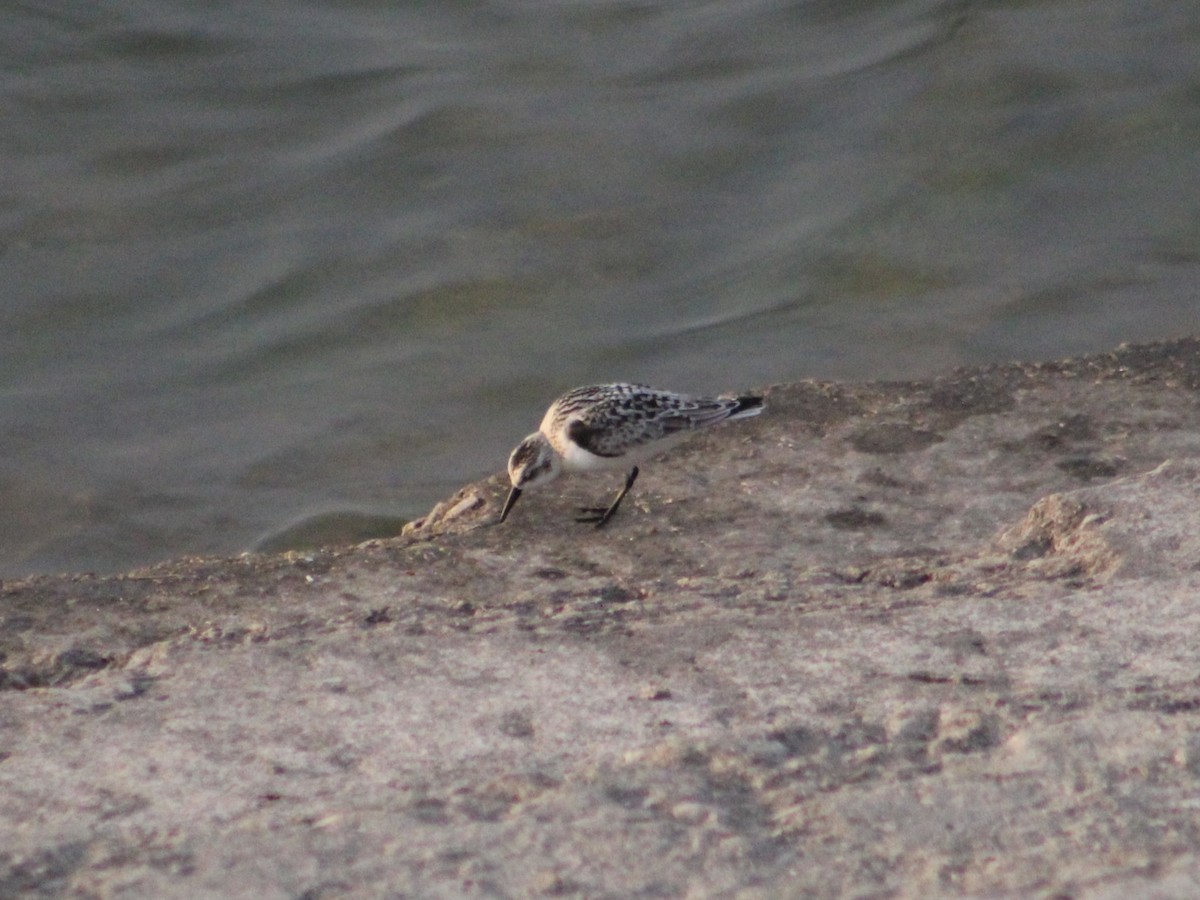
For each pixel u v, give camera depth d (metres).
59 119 21.91
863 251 19.22
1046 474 11.75
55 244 19.69
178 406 17.19
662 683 7.43
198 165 21.16
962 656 7.54
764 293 18.72
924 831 5.93
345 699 7.39
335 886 5.66
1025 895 5.39
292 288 19.06
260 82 22.72
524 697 7.34
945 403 12.78
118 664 8.71
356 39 23.81
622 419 11.65
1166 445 12.04
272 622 9.44
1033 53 22.41
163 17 24.03
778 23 23.94
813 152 21.09
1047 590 8.43
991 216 19.73
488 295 18.88
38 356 17.97
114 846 6.09
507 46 23.66
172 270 19.34
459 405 17.11
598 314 18.50
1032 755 6.39
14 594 9.69
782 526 11.23
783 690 7.28
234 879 5.70
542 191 20.52
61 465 16.14
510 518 11.56
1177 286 18.33
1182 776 6.19
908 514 11.34
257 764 6.82
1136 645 7.54
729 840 5.89
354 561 10.46
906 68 22.50
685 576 10.48
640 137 21.44
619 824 6.01
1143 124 20.92
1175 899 5.28
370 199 20.52
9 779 6.71
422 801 6.34
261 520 15.22
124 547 14.93
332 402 17.16
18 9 23.89
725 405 12.07
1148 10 23.14
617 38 23.81
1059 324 17.80
